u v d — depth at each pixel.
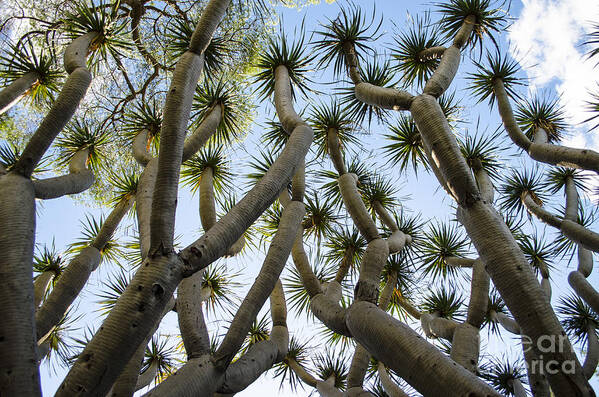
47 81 6.74
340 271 7.57
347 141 8.22
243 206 4.06
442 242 8.95
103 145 7.95
